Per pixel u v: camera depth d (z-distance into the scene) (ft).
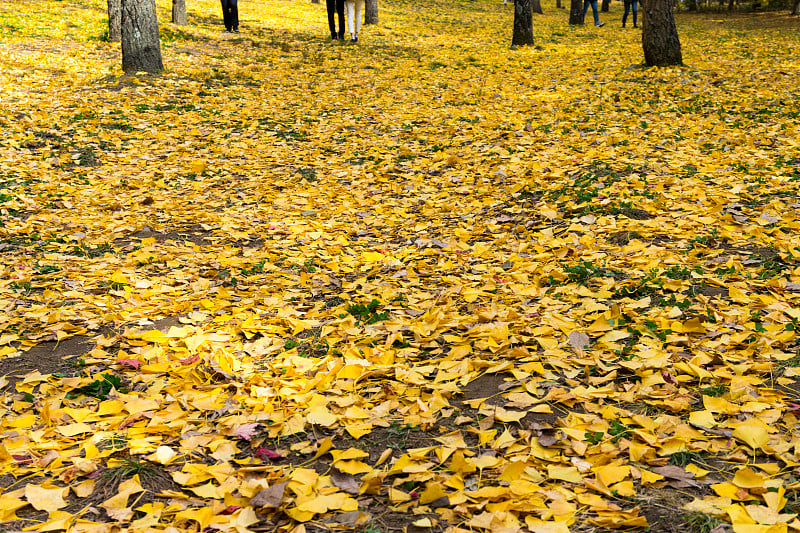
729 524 6.23
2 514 6.73
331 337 11.09
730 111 27.81
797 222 14.43
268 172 23.29
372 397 9.12
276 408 8.95
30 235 17.26
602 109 29.76
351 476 7.36
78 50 44.83
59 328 11.75
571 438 7.63
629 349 9.89
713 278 12.19
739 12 90.58
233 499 6.81
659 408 8.41
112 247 16.57
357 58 47.80
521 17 54.95
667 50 38.81
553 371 9.59
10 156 23.81
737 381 8.61
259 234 17.42
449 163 22.84
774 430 7.59
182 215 18.99
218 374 9.87
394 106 33.12
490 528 6.22
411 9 91.56
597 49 52.90
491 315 11.22
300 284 13.82
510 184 19.89
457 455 7.20
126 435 8.43
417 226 17.20
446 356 10.11
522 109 31.01
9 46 43.88
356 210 18.98
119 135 27.45
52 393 9.53
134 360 10.25
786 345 9.74
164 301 13.03
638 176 19.45
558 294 12.05
